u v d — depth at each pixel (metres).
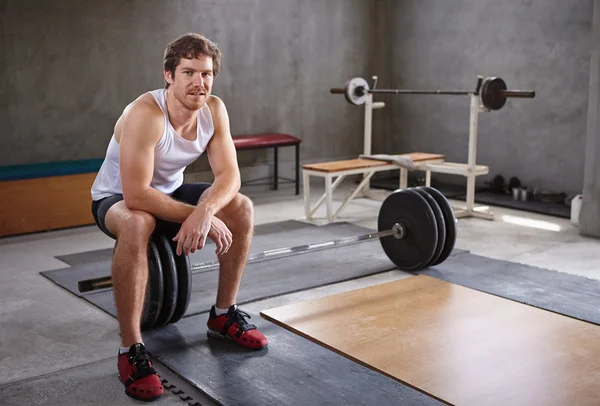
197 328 2.70
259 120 6.11
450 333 2.60
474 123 4.82
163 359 2.40
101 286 2.39
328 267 3.54
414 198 3.32
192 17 5.61
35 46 4.94
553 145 5.57
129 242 2.16
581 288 3.16
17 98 4.91
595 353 2.41
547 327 2.66
